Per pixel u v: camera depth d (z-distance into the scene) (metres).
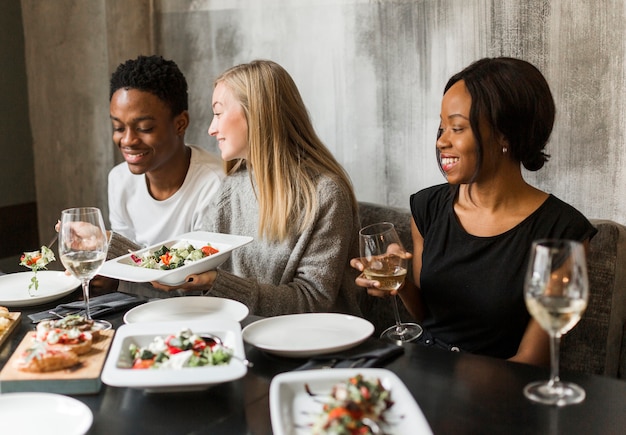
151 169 2.66
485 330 1.91
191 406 1.31
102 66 3.63
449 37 2.83
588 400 1.28
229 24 3.48
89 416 1.20
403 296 2.05
